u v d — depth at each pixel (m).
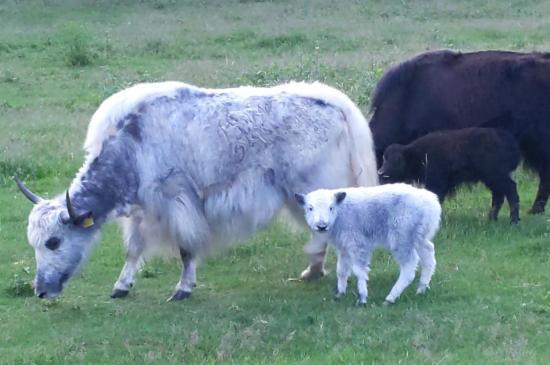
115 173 8.52
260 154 8.74
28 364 7.35
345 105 9.02
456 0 29.06
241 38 24.33
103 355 7.47
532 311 7.94
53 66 21.81
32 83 19.95
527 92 10.70
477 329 7.55
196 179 8.69
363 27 25.06
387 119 10.98
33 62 22.23
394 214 8.12
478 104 10.77
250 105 8.79
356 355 7.12
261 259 9.91
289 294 8.81
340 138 8.95
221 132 8.66
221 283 9.26
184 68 20.42
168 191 8.64
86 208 8.40
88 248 8.50
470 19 26.12
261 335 7.65
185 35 24.78
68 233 8.31
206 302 8.70
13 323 8.23
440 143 10.36
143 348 7.57
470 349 7.20
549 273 8.88
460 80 10.81
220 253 9.27
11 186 12.80
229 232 8.88
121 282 8.94
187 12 28.88
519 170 11.92
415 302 8.19
